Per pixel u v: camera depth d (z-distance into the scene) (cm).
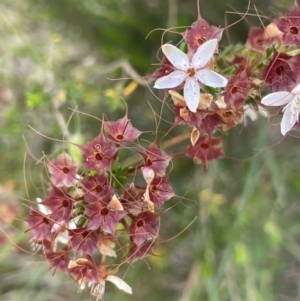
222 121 12
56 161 12
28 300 24
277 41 12
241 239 22
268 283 24
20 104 22
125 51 23
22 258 24
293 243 23
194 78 11
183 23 22
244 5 22
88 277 12
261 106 12
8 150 23
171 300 24
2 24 22
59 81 20
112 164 12
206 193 22
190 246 24
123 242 13
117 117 23
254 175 21
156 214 12
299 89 11
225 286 23
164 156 12
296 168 23
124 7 23
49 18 22
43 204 12
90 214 11
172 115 22
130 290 13
